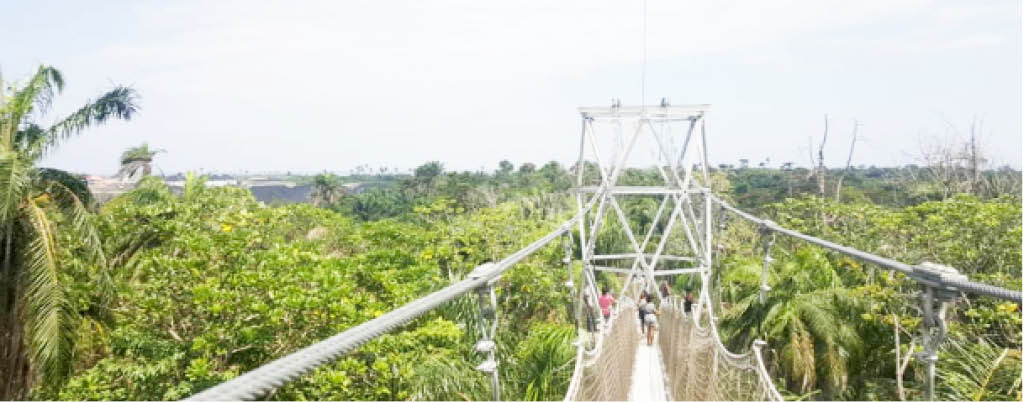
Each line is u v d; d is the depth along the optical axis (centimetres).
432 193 6481
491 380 340
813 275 1647
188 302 1059
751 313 1677
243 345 1002
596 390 758
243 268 1120
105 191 2397
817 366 1476
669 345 1441
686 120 2286
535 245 587
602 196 2230
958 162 2584
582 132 2280
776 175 6028
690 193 2267
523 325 1911
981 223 1439
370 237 1866
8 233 1109
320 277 1109
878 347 1491
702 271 2103
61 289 1100
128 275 1382
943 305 294
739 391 789
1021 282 1257
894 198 3091
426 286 1425
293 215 1997
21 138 1259
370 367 1066
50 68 1259
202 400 131
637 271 2303
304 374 165
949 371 1105
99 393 991
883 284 1538
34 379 1181
